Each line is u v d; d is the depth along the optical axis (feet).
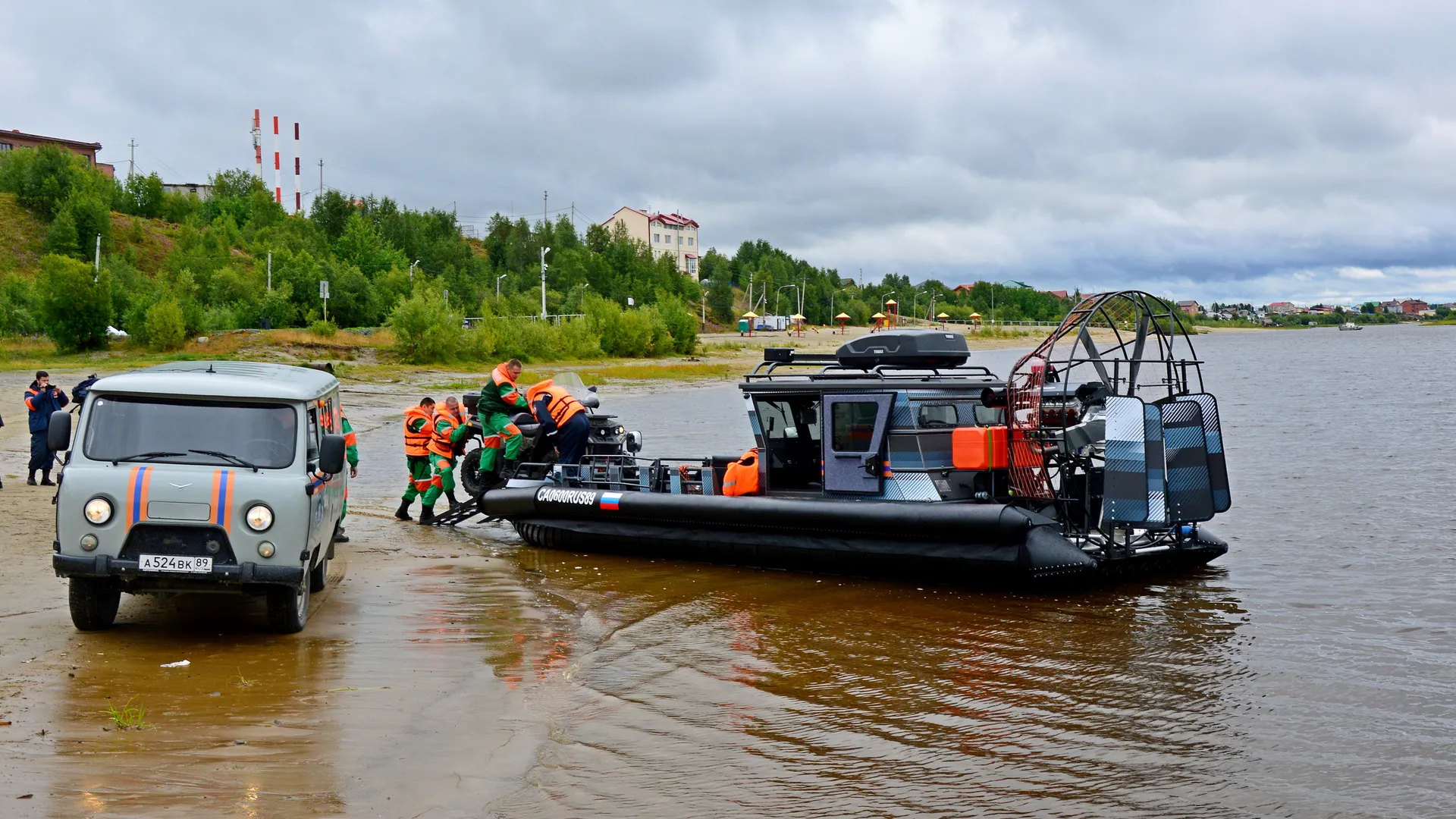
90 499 24.71
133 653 24.89
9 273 277.64
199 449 25.84
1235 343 448.24
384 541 42.63
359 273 254.47
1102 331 34.58
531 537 43.06
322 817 16.16
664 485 41.42
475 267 378.73
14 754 17.99
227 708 21.22
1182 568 36.58
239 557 25.09
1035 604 32.04
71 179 346.74
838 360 38.70
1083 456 33.78
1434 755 19.83
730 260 546.26
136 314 187.42
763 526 37.09
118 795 16.44
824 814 17.19
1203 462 34.42
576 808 17.20
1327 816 17.26
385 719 21.07
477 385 139.95
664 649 27.25
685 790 18.10
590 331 230.68
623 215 540.11
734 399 131.23
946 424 35.35
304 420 26.76
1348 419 93.61
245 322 214.28
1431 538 41.68
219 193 432.66
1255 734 20.97
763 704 22.88
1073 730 21.27
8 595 29.48
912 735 20.99
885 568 35.12
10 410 93.20
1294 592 33.24
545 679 24.38
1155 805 17.72
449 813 16.74
